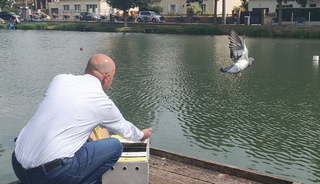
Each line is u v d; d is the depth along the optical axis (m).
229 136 9.70
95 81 3.94
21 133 3.71
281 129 10.23
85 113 3.68
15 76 16.41
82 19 59.28
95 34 43.59
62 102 3.65
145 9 59.25
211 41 34.19
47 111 3.63
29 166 3.54
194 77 16.80
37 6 75.19
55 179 3.60
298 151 8.85
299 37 39.31
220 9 58.91
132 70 18.31
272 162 8.27
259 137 9.67
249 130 10.13
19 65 19.41
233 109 11.93
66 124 3.61
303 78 16.91
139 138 4.36
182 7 59.44
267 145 9.18
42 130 3.57
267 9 51.69
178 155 5.75
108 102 3.85
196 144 9.16
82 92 3.74
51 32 47.19
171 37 38.97
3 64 19.67
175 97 13.22
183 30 45.22
